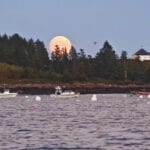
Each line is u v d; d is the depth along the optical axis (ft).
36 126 552.41
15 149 382.63
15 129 520.01
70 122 600.39
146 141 421.18
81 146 397.39
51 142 419.33
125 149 380.99
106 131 495.82
